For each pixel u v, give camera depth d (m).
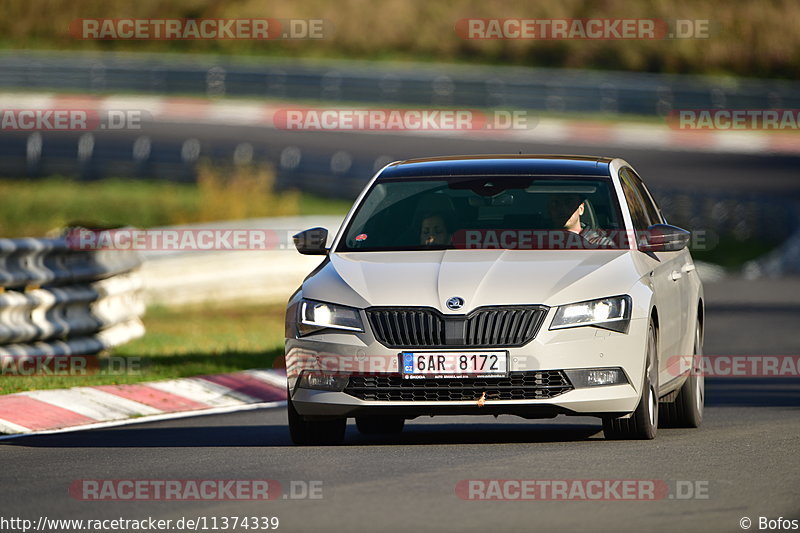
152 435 36.44
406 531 22.23
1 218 128.62
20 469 29.91
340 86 193.62
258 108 185.62
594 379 31.84
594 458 29.94
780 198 134.12
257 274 80.94
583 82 188.00
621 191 35.69
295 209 126.44
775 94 183.88
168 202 130.00
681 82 192.25
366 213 35.81
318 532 22.33
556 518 23.28
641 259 34.19
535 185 35.78
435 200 35.53
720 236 125.62
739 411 41.66
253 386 47.19
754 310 78.81
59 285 51.03
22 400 40.19
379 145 165.62
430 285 32.28
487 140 172.75
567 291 32.06
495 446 32.38
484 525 22.69
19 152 151.12
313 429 33.41
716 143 175.25
